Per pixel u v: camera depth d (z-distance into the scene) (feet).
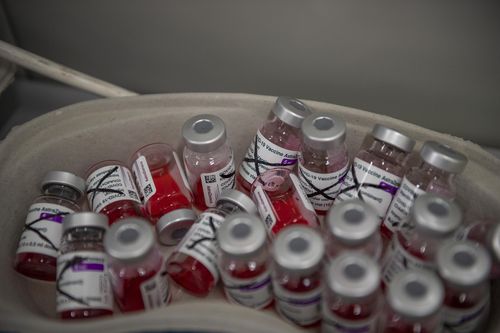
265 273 1.97
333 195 2.35
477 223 2.11
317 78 2.71
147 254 1.88
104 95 2.84
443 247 1.85
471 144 2.33
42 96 3.12
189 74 2.89
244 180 2.46
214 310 1.71
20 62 2.74
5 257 2.17
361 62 2.56
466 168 2.28
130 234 1.90
